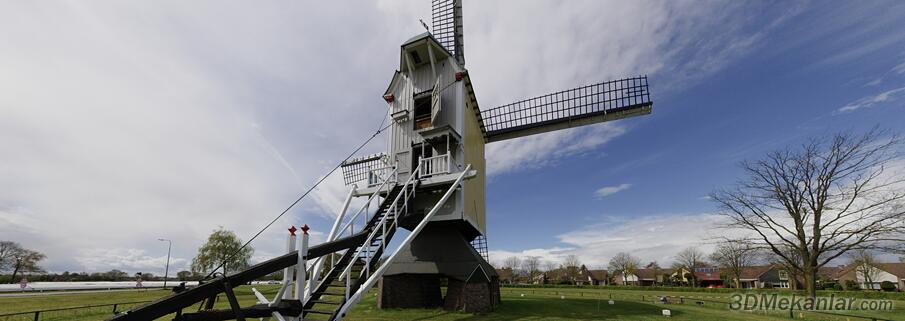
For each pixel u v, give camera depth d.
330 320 8.77
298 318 8.16
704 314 17.28
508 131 23.69
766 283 74.81
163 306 6.43
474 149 19.48
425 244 16.83
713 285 78.81
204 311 7.26
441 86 17.44
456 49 22.20
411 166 16.58
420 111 17.95
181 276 67.12
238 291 37.94
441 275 15.93
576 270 102.38
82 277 68.44
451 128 15.70
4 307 21.08
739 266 57.19
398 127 17.59
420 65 18.20
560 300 24.11
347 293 9.43
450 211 15.67
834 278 71.62
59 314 16.84
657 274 90.94
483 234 20.89
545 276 98.25
